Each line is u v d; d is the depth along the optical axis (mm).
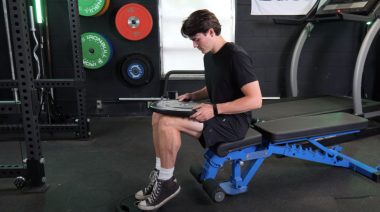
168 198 1748
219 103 1780
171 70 3639
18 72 1890
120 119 3777
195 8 3658
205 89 2012
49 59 3607
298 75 3906
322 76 3912
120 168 2414
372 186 2090
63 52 3678
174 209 1832
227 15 3691
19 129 2848
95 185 2139
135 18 3447
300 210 1817
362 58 2830
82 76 2984
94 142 2996
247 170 1976
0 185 2139
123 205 1812
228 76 1702
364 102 3209
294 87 3551
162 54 3764
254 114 2562
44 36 3555
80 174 2307
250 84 1640
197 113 1637
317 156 2154
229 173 2322
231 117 1772
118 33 3688
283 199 1940
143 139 3082
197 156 2664
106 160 2570
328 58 3861
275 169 2365
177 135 1677
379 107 3094
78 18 2908
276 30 3768
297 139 1973
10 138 3137
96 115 3879
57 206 1875
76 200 1944
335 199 1932
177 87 3883
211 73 1796
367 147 2777
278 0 3664
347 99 3168
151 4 3641
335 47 3830
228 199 1943
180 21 3676
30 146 2010
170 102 1899
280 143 1956
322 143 2568
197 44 1693
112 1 3607
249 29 3756
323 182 2154
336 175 2254
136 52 3748
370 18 2809
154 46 3742
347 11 3066
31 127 1982
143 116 3896
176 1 3629
